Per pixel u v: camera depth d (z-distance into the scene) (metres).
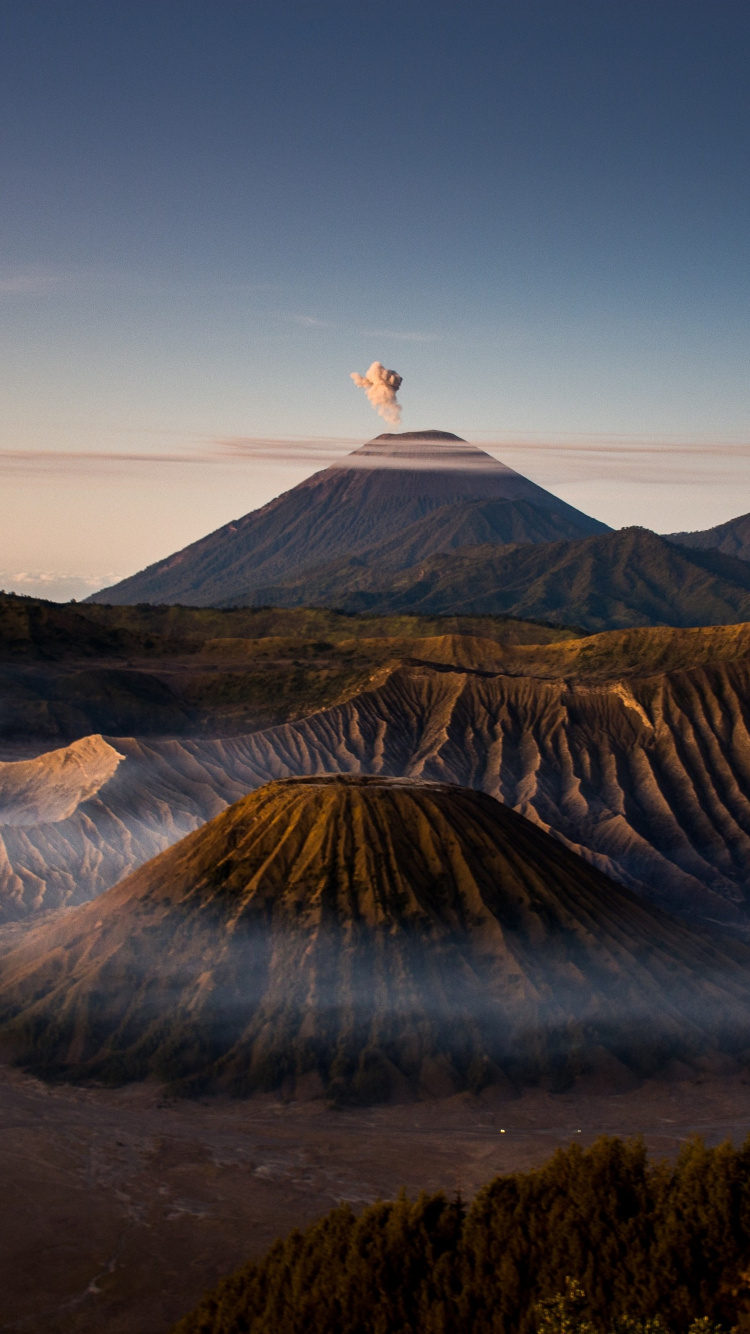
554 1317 21.11
